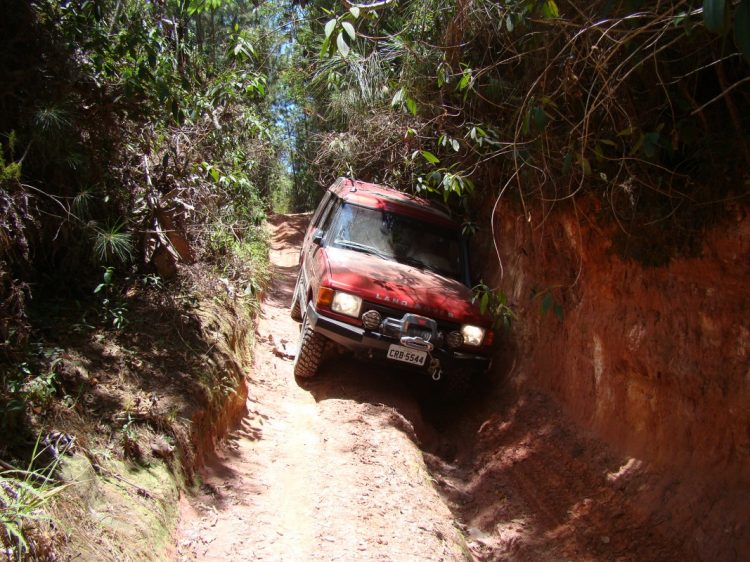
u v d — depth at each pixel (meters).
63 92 4.82
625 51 4.31
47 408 3.45
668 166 4.54
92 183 5.21
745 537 3.76
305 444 5.33
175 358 4.89
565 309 6.12
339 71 8.30
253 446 5.13
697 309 4.46
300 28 8.37
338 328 6.19
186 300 5.91
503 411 6.56
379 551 3.83
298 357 6.70
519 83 5.86
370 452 5.16
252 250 9.84
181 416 4.23
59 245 4.88
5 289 3.98
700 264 4.38
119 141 5.61
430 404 7.11
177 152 6.41
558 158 5.38
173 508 3.61
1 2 4.54
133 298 5.53
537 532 4.70
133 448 3.67
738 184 4.01
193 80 6.94
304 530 3.99
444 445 6.32
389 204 7.76
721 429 4.26
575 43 4.61
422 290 6.54
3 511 2.40
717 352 4.31
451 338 6.30
